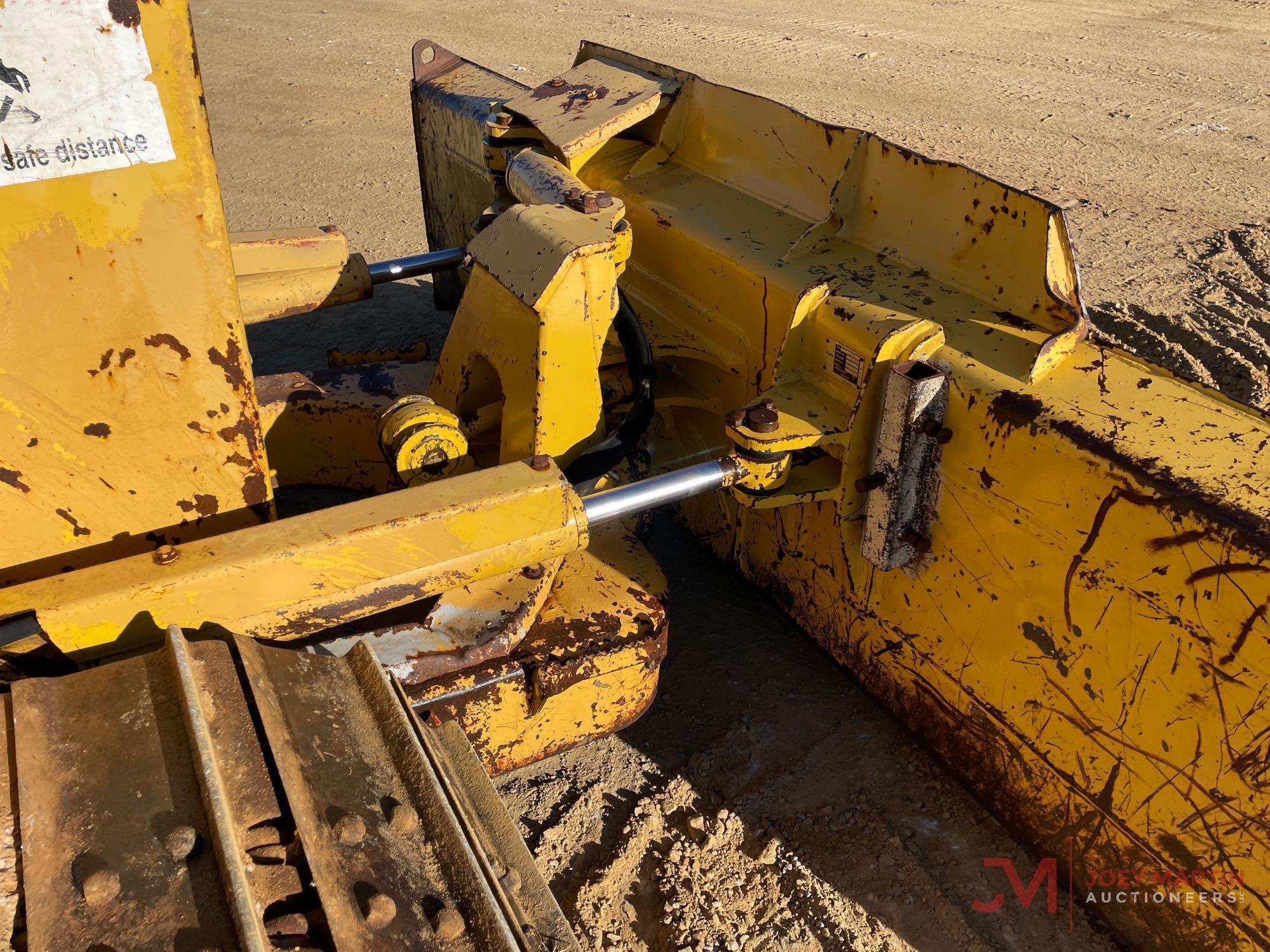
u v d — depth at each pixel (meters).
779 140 2.45
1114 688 1.68
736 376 2.45
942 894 2.00
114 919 1.00
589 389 2.07
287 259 2.67
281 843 1.11
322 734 1.26
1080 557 1.66
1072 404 1.67
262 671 1.29
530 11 10.27
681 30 9.34
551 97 2.91
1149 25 9.54
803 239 2.23
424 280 4.95
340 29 9.80
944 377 1.81
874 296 2.03
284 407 2.43
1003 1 10.61
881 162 2.18
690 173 2.71
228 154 6.62
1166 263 4.70
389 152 6.69
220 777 1.10
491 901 1.09
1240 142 6.46
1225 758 1.53
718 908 1.97
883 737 2.37
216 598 1.42
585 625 1.97
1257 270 4.62
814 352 2.10
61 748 1.15
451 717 1.82
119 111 1.21
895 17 9.97
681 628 2.71
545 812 2.20
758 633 2.70
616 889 2.03
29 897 1.01
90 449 1.41
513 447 2.12
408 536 1.53
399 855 1.15
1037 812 1.95
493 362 2.12
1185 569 1.49
